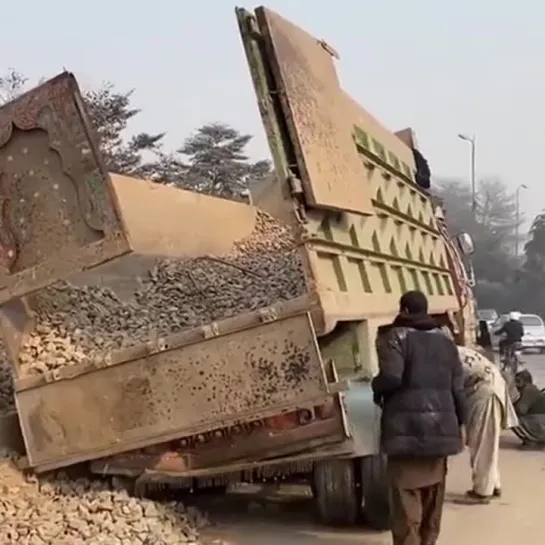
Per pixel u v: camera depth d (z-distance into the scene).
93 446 6.45
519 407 11.62
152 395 6.34
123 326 7.49
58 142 6.07
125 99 36.69
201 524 7.12
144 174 36.78
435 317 10.99
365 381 6.70
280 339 6.10
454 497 8.62
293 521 7.44
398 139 11.57
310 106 6.80
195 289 8.70
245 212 12.73
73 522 6.23
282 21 6.80
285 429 6.43
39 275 6.14
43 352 6.76
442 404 6.06
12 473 6.53
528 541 7.03
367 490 7.02
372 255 7.87
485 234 81.12
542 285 69.00
